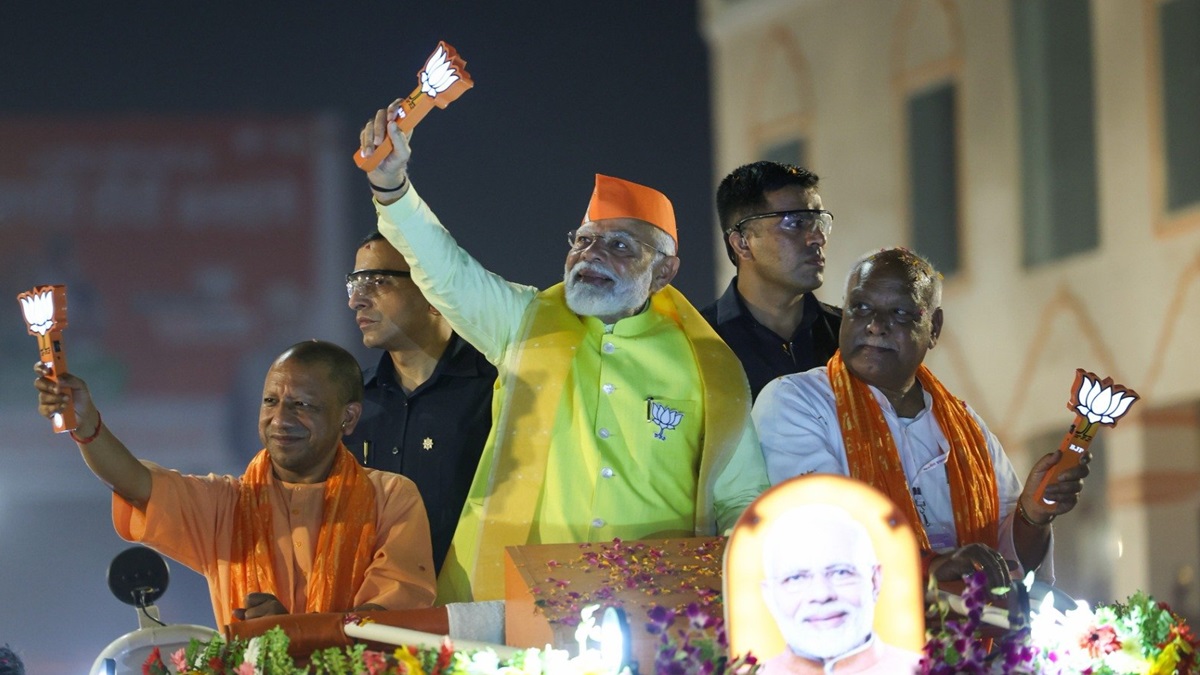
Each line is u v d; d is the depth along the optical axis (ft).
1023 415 89.45
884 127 97.09
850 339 30.22
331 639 25.76
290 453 29.96
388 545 29.68
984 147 91.40
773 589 22.22
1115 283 84.07
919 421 30.60
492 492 30.04
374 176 29.60
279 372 30.40
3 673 31.71
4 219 119.24
